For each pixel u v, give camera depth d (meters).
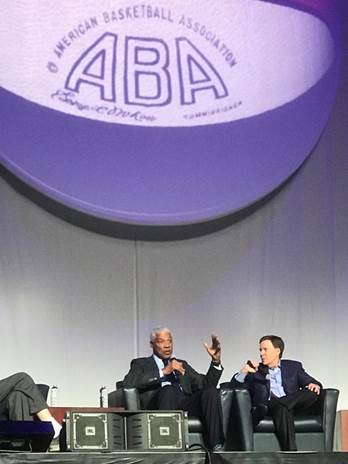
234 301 7.57
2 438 5.40
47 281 7.28
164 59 7.42
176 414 5.66
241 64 7.54
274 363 6.69
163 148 7.41
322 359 7.63
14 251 7.24
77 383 7.24
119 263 7.42
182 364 6.71
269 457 5.57
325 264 7.73
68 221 7.36
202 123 7.46
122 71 7.37
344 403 7.61
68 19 7.28
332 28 7.78
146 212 7.38
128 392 6.43
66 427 5.52
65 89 7.27
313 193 7.76
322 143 7.79
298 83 7.66
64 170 7.26
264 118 7.57
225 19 7.53
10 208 7.26
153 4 7.42
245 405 6.39
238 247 7.61
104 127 7.33
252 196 7.52
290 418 6.41
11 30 7.19
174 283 7.49
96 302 7.35
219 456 5.52
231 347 7.52
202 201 7.44
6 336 7.16
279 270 7.66
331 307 7.70
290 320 7.62
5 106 7.17
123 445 5.62
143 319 7.41
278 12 7.63
